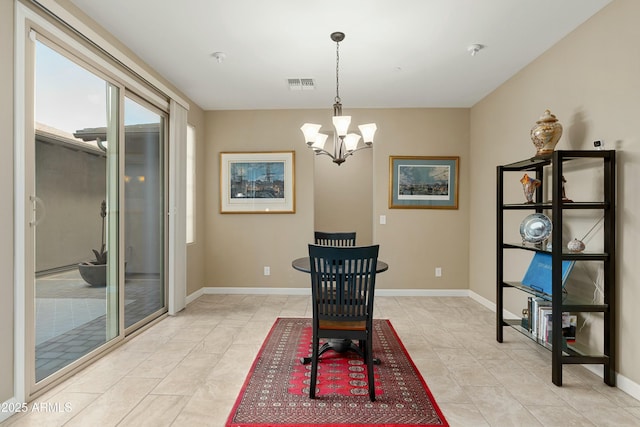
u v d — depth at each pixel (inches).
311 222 185.5
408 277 183.6
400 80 146.1
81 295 98.6
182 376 93.7
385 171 183.6
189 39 112.9
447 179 182.9
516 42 113.7
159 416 75.4
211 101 174.1
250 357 106.6
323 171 232.1
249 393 85.0
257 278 187.5
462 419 74.9
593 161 98.5
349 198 232.1
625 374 87.4
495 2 92.1
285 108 184.9
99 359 104.0
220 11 97.0
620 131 89.0
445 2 92.3
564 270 102.9
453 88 155.0
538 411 78.2
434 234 183.3
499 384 90.6
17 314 76.9
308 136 112.0
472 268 179.2
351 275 84.3
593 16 97.7
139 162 127.8
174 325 136.0
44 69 85.1
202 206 185.6
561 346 89.4
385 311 156.6
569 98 107.9
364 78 144.4
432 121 182.5
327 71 137.2
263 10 96.4
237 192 187.2
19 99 76.9
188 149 172.4
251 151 186.4
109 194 110.0
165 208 148.2
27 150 79.6
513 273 140.9
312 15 98.7
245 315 149.6
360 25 104.0
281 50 120.3
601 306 90.5
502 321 120.0
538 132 100.7
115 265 113.1
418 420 74.4
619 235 89.6
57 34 87.0
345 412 77.2
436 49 118.6
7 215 75.4
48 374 87.5
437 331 130.8
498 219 121.9
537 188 121.7
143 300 131.9
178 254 151.6
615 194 89.7
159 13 98.0
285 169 185.6
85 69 98.5
